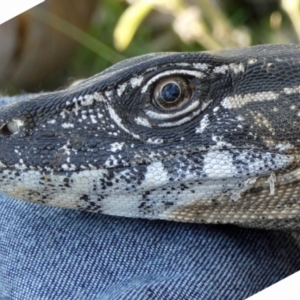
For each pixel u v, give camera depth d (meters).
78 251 0.26
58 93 0.25
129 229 0.26
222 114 0.25
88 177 0.24
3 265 0.27
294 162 0.25
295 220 0.26
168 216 0.25
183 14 0.52
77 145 0.24
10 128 0.24
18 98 0.31
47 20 0.53
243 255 0.26
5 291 0.27
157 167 0.24
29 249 0.26
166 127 0.24
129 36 0.49
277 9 0.63
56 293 0.25
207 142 0.24
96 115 0.24
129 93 0.24
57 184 0.24
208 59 0.24
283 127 0.25
